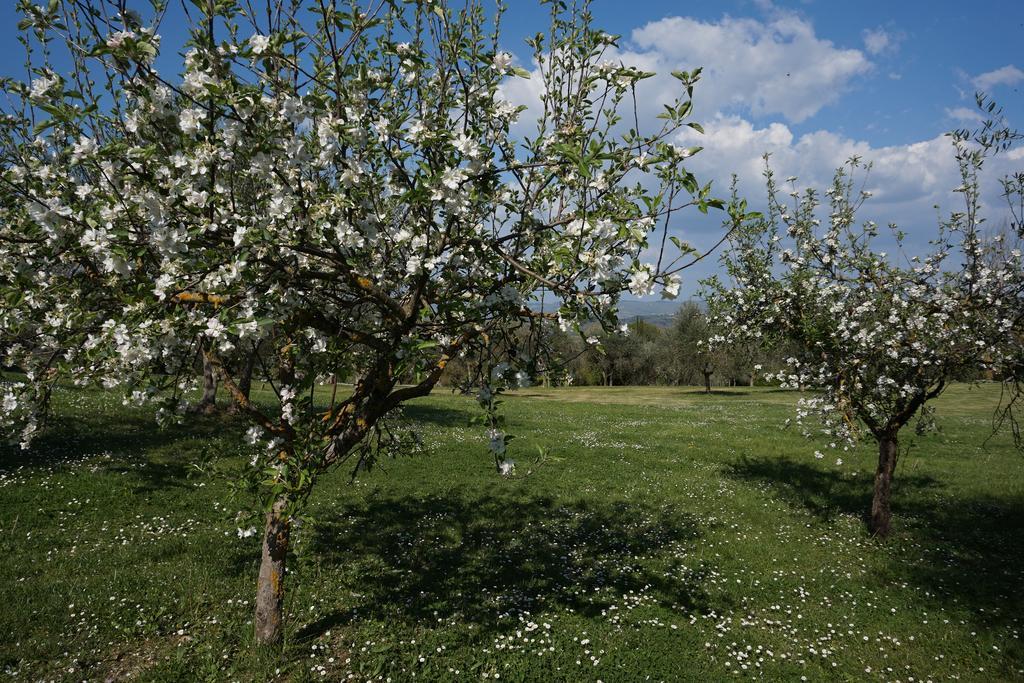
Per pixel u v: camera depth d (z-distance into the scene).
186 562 7.71
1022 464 16.47
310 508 10.36
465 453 15.88
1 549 7.68
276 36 3.57
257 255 4.05
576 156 3.76
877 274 9.48
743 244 11.02
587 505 11.73
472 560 8.52
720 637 6.54
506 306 4.61
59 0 3.74
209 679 5.30
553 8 5.51
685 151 3.87
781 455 17.78
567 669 5.80
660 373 55.12
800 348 11.04
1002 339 8.13
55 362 4.68
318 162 3.95
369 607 6.85
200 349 4.53
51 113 3.54
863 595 7.80
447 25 4.47
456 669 5.67
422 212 4.77
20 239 4.31
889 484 10.23
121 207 3.84
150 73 3.51
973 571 8.71
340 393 21.05
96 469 10.79
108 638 5.90
